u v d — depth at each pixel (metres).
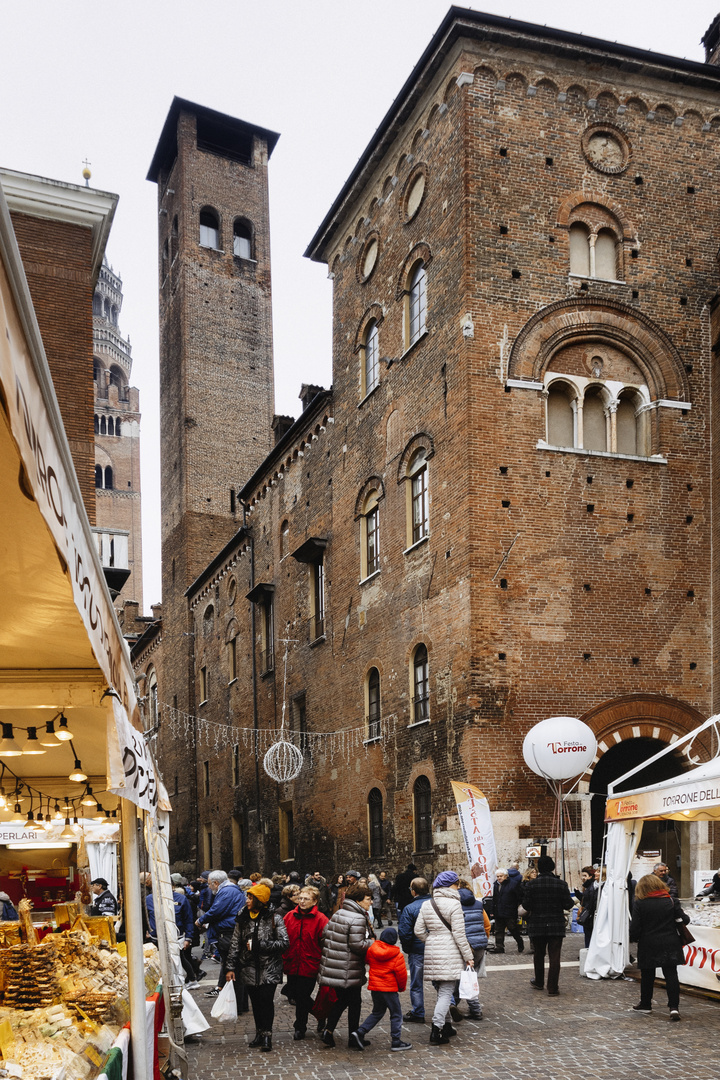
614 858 14.62
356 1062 9.73
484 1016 11.73
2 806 10.74
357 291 29.39
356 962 10.53
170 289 54.88
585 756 19.70
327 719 29.44
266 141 57.03
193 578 49.12
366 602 27.11
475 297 22.42
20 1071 5.17
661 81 24.95
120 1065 6.40
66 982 7.09
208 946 20.05
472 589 21.20
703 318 24.45
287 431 35.94
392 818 24.27
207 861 43.44
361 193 29.31
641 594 22.58
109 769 5.30
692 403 23.97
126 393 95.94
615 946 14.32
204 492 50.53
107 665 4.96
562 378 23.02
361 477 28.08
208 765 43.88
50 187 19.25
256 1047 10.60
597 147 24.31
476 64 23.39
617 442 23.61
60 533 3.56
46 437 3.34
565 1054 9.73
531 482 22.12
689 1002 12.45
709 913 13.53
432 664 22.73
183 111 54.16
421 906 11.16
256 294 54.53
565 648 21.67
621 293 23.78
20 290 2.90
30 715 7.62
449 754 21.53
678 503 23.38
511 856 20.16
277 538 35.91
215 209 54.28
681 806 12.95
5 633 5.47
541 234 23.28
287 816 33.06
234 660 41.38
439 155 24.42
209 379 51.97
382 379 27.05
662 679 22.34
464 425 22.02
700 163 25.16
